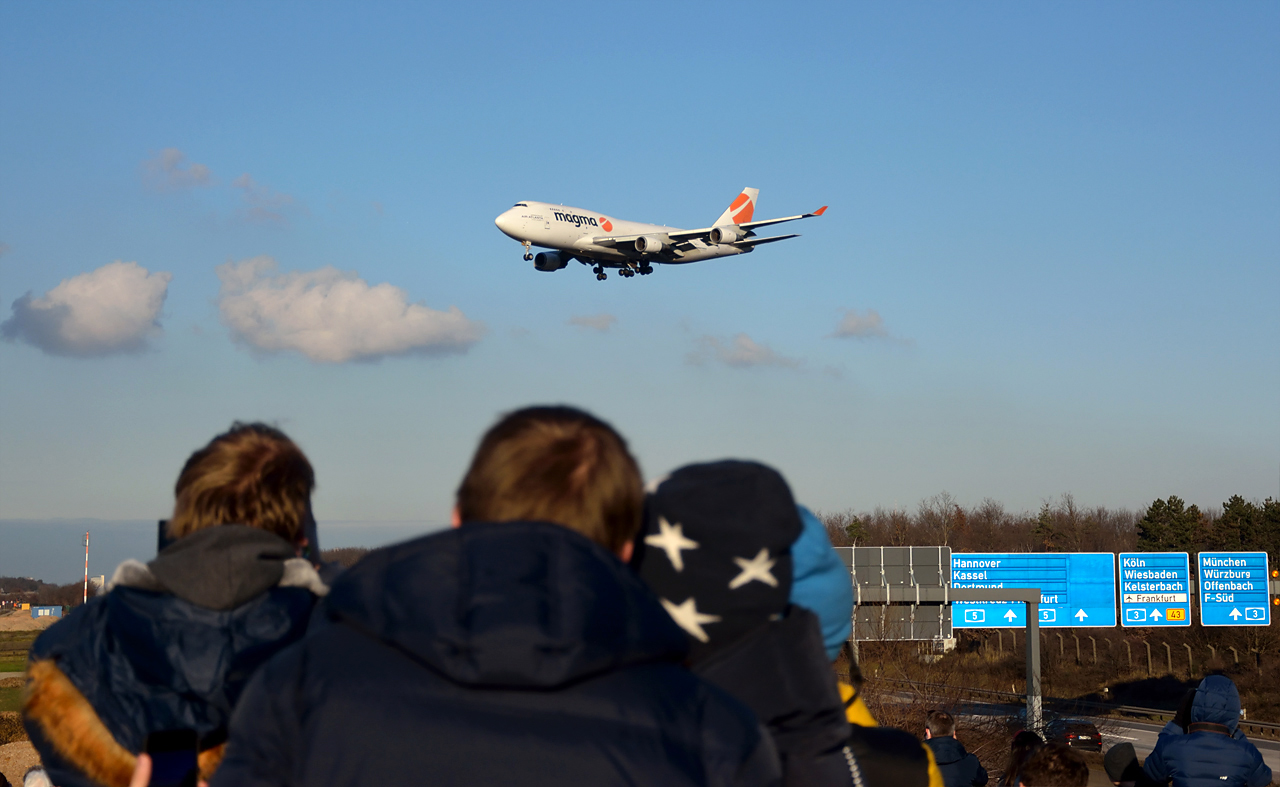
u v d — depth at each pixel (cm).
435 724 164
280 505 257
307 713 171
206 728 233
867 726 269
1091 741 2747
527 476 192
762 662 211
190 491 254
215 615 236
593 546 180
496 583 166
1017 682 4947
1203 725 568
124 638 235
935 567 2778
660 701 173
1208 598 2992
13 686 3534
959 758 749
